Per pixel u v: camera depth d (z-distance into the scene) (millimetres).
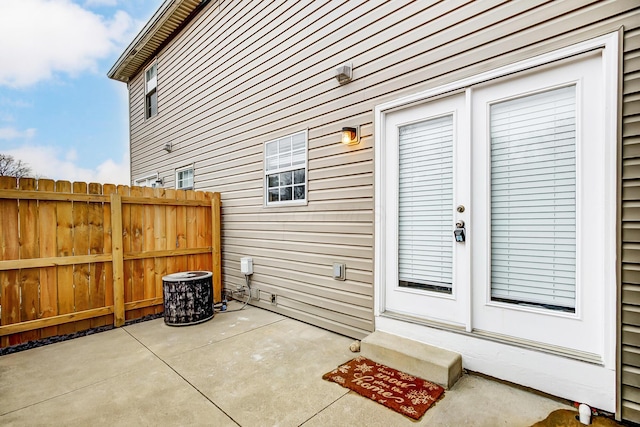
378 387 2295
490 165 2449
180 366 2707
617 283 1891
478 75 2430
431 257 2811
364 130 3205
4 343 3150
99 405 2135
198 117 5906
